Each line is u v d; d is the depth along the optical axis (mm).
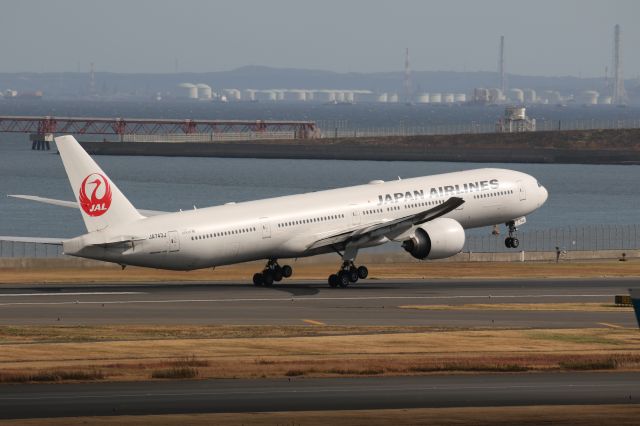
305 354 172000
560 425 125312
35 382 148625
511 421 127312
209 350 174750
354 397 141250
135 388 145500
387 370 158000
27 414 129375
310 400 139250
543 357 169625
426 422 126562
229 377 153250
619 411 133250
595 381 152750
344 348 178125
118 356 168125
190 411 132125
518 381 152625
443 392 144750
